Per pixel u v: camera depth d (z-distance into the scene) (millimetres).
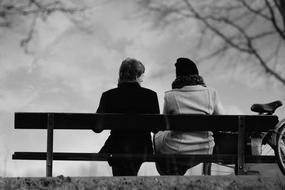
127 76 7910
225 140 7930
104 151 7832
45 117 7703
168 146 7883
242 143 7781
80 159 7672
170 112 7984
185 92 7957
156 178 7285
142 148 7801
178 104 7941
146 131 7832
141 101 7887
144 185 7121
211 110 7949
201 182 7250
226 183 7281
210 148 7859
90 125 7711
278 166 7984
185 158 7723
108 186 7082
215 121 7758
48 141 7688
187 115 7727
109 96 7898
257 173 7973
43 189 7016
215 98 7977
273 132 7805
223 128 7773
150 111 7887
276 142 7789
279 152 7773
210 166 8234
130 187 7078
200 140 7844
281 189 7234
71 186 7059
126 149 7781
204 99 7941
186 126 7742
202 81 8055
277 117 7777
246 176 7469
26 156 7652
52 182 7133
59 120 7707
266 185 7285
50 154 7652
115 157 7656
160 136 8016
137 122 7719
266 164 8125
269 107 8039
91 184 7113
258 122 7789
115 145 7797
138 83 7945
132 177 7289
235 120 7773
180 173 7922
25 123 7715
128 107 7863
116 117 7711
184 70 8008
